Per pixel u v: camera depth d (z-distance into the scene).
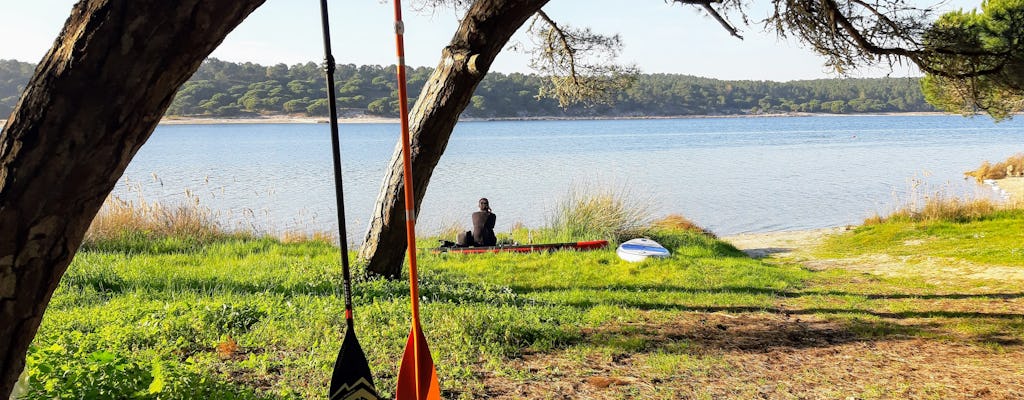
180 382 4.81
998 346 7.27
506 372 6.13
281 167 49.91
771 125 155.25
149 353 5.77
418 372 4.04
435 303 8.45
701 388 5.86
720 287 11.38
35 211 2.68
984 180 38.78
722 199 34.00
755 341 7.54
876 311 9.40
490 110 173.38
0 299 2.73
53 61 2.64
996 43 11.52
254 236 17.31
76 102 2.63
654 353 6.92
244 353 6.37
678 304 9.70
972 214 20.34
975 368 6.48
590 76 14.05
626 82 14.20
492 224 15.91
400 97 3.88
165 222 15.76
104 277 10.02
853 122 174.62
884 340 7.61
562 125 161.50
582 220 18.45
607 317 8.52
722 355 6.91
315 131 129.12
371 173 45.47
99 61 2.61
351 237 21.19
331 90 3.93
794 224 26.62
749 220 27.81
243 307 7.66
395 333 6.97
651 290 11.02
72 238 2.79
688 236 18.34
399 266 10.72
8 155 2.66
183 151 69.00
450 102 9.72
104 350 5.62
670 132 118.31
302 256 13.84
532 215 27.89
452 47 9.49
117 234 14.59
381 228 10.43
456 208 29.75
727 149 70.94
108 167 2.74
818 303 9.98
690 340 7.52
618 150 69.19
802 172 47.38
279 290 9.52
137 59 2.64
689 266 13.77
